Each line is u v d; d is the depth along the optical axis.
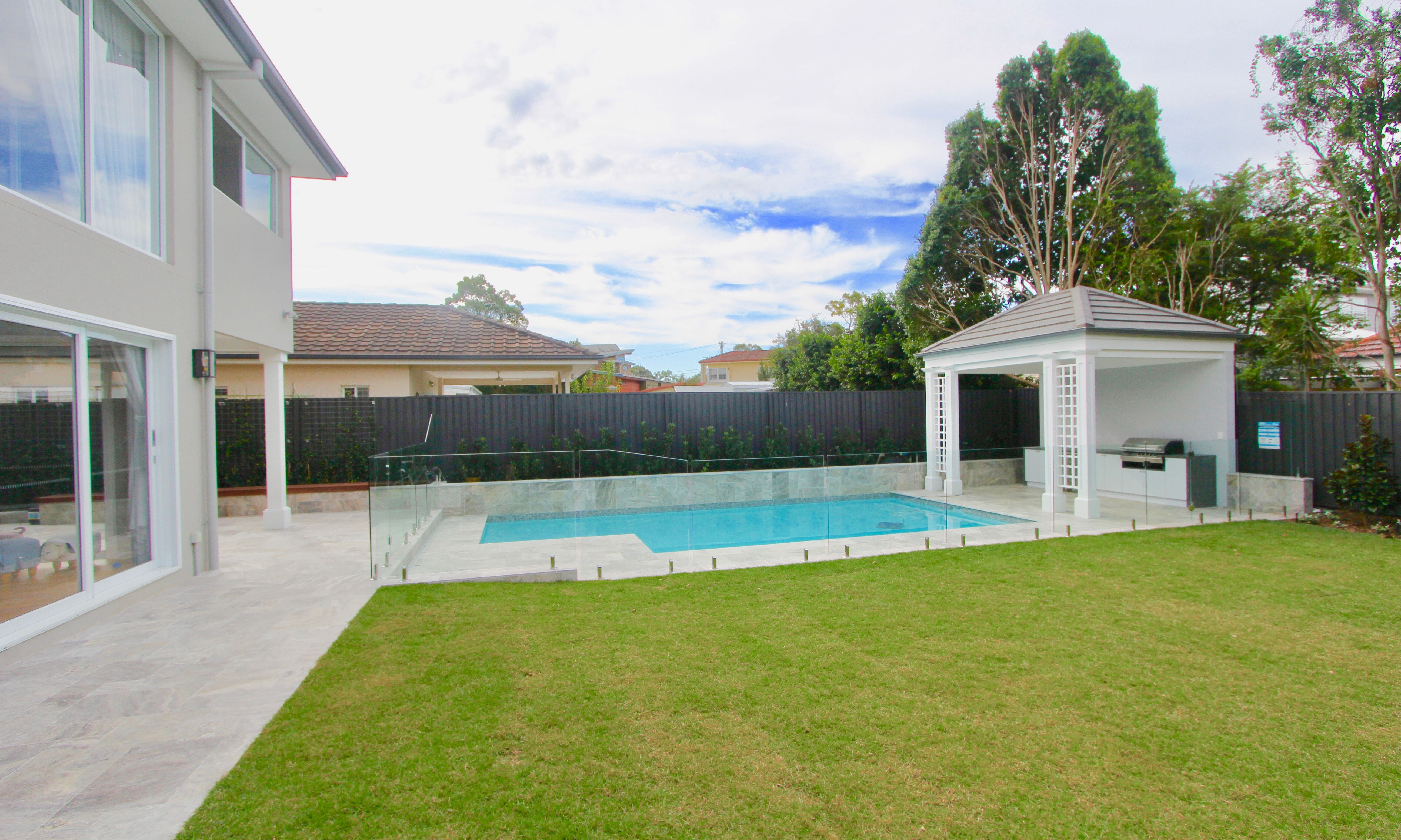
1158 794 3.04
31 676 4.40
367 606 6.10
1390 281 14.15
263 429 12.55
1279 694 4.14
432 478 10.56
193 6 6.50
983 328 14.20
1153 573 7.29
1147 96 19.16
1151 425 13.48
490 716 3.80
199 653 4.84
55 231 5.20
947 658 4.76
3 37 4.82
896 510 12.23
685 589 6.88
